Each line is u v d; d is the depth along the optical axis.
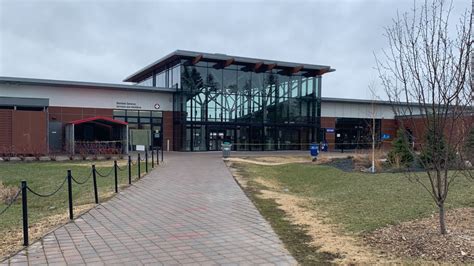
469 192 9.79
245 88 38.03
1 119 25.81
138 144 29.28
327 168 18.88
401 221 7.25
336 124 46.03
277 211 8.84
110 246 6.20
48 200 11.79
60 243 6.36
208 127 36.28
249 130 38.28
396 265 5.04
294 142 40.66
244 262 5.41
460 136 5.89
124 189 12.39
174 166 19.98
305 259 5.48
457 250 5.40
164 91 36.03
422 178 12.90
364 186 12.14
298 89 40.88
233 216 8.41
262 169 19.56
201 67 36.09
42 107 28.38
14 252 5.88
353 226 7.16
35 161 22.78
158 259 5.56
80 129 30.69
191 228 7.39
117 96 34.47
